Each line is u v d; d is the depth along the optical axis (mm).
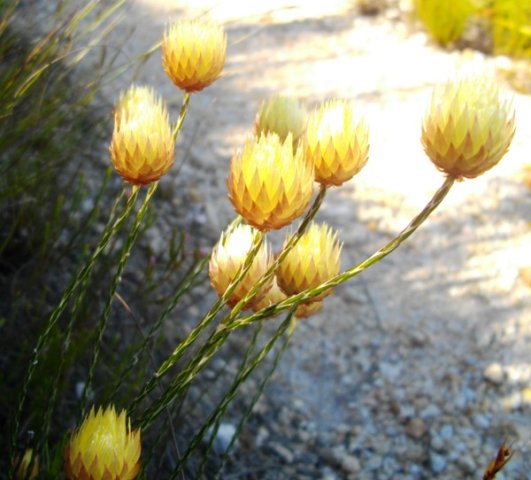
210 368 479
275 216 213
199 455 427
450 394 482
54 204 495
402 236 223
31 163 456
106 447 213
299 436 459
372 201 601
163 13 772
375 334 515
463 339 512
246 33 767
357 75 722
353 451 454
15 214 466
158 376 260
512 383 487
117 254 465
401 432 466
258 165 209
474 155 211
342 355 503
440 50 757
